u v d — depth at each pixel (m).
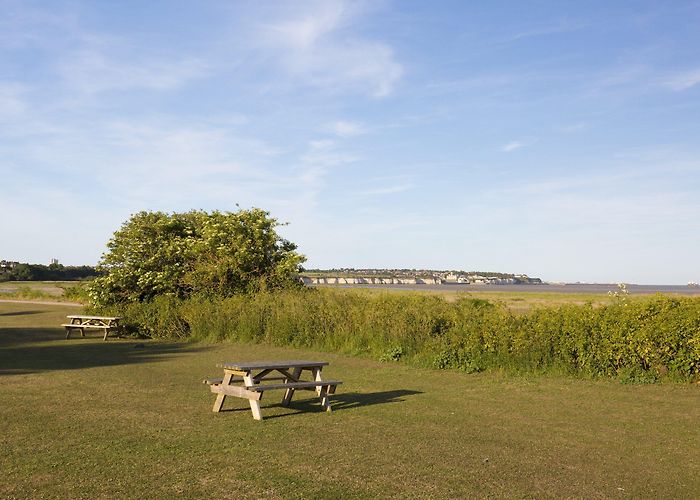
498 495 6.12
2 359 16.97
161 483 6.27
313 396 11.76
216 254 25.44
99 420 9.25
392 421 9.47
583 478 6.73
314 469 6.82
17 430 8.54
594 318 13.97
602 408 10.60
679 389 12.32
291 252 26.39
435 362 15.46
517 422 9.48
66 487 6.12
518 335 14.69
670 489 6.42
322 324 19.69
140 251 26.27
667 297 14.09
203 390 12.05
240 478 6.46
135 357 17.47
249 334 21.17
